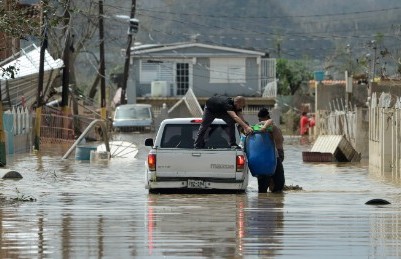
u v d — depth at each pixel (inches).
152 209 1337.4
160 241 1013.8
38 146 3245.6
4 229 1108.5
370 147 2640.3
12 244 994.1
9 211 1302.9
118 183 1863.9
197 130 1651.1
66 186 1780.3
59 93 4399.6
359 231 1091.9
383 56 3612.2
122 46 6225.4
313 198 1534.2
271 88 6161.4
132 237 1043.3
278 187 1669.5
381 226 1138.7
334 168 2487.7
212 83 6378.0
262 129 1637.6
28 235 1059.3
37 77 3567.9
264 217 1232.8
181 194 1596.9
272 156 1631.4
